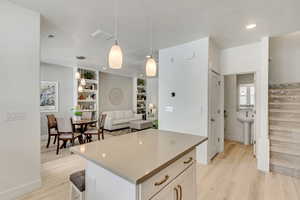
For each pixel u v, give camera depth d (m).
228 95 5.10
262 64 3.01
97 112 6.39
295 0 1.94
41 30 2.88
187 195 1.53
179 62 3.57
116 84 7.63
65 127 3.97
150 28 2.78
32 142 2.21
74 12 2.28
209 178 2.61
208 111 3.16
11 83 2.02
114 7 2.13
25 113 2.15
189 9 2.17
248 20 2.46
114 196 1.11
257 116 3.54
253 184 2.43
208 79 3.14
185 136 1.99
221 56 3.92
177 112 3.58
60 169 2.88
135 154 1.32
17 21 2.07
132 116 7.75
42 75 5.16
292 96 3.61
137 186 0.97
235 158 3.49
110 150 1.43
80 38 3.27
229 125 5.09
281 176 2.68
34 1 2.00
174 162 1.32
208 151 3.19
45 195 2.10
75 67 5.82
